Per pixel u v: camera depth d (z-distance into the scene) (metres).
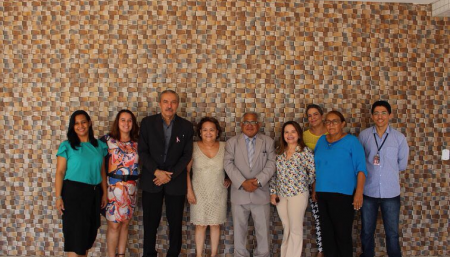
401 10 3.94
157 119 3.44
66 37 3.77
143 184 3.40
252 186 3.38
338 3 3.90
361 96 3.90
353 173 3.29
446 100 3.95
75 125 3.09
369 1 3.91
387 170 3.43
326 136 3.44
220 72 3.81
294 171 3.39
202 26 3.80
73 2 3.77
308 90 3.87
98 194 3.18
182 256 3.77
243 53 3.83
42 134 3.77
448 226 3.92
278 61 3.85
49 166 3.77
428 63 3.95
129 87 3.78
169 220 3.43
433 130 3.93
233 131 3.82
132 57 3.78
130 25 3.78
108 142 3.36
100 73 3.77
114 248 3.38
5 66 3.78
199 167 3.46
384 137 3.48
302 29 3.87
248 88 3.83
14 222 3.78
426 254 3.90
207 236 3.77
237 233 3.49
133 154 3.38
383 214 3.47
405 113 3.92
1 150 3.78
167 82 3.79
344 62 3.90
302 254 3.80
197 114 3.81
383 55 3.92
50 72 3.77
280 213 3.49
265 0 3.85
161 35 3.79
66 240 3.03
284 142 3.53
